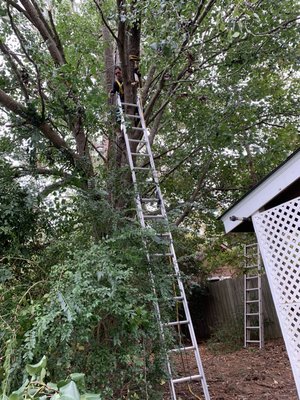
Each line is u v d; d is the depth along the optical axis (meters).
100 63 5.64
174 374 3.61
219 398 4.35
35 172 4.30
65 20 5.90
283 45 5.47
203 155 6.76
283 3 5.10
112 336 3.10
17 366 2.46
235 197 7.83
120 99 5.15
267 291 8.28
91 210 3.90
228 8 4.25
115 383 3.04
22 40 4.18
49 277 3.27
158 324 3.39
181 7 4.00
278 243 3.81
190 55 4.88
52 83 4.28
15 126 4.37
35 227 4.04
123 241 3.60
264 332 8.13
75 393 1.45
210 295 9.73
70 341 2.86
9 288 3.34
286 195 4.17
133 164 4.95
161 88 5.33
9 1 4.34
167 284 3.65
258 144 6.48
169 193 7.51
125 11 4.38
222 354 7.23
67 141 4.87
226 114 5.96
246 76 6.02
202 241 8.55
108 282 3.14
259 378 5.19
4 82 4.55
